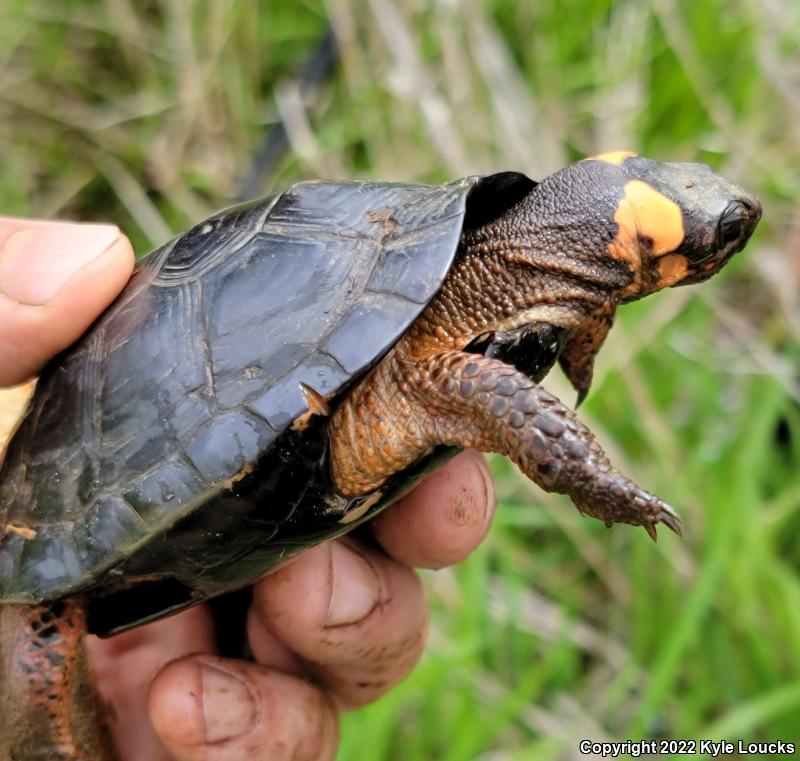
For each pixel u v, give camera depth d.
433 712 0.26
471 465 0.23
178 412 0.19
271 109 0.39
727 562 0.28
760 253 0.33
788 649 0.27
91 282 0.21
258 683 0.23
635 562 0.29
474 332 0.21
